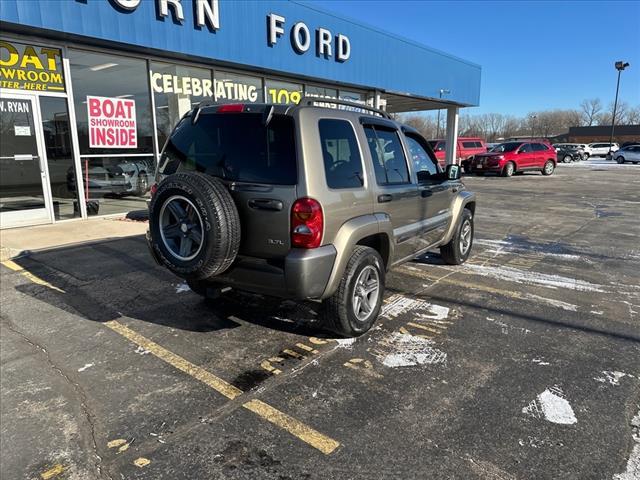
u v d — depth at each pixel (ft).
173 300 15.83
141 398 10.05
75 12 26.37
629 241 26.89
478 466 8.02
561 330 13.78
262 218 11.04
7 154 26.61
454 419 9.34
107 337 13.03
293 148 10.93
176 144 12.77
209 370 11.27
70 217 29.76
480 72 79.20
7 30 25.49
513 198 47.78
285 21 39.70
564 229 30.78
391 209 13.94
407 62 58.34
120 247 22.80
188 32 32.24
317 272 11.05
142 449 8.41
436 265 20.88
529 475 7.82
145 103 33.19
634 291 17.47
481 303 15.97
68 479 7.66
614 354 12.26
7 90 26.21
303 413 9.53
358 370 11.30
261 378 10.91
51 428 9.00
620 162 129.80
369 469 7.94
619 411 9.69
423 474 7.83
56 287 17.02
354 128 12.87
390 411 9.61
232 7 35.01
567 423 9.27
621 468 8.00
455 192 19.70
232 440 8.68
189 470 7.89
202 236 10.76
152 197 12.08
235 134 11.69
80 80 29.30
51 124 28.27
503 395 10.24
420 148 17.58
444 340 13.02
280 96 44.24
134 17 29.09
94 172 30.68
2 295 16.20
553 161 81.61
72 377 10.91
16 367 11.35
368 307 13.30
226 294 16.33
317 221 10.82
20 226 27.50
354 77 49.03
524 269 20.39
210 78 37.42
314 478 7.73
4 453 8.28
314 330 13.58
